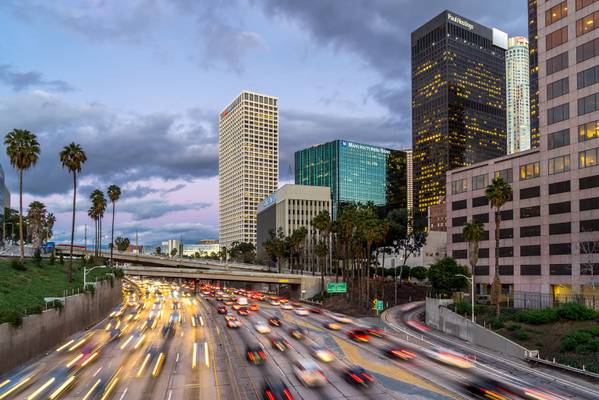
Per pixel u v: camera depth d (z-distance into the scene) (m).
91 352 54.62
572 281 80.25
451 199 111.44
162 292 153.12
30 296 64.12
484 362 50.50
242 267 191.75
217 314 95.00
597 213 76.75
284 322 83.12
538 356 51.66
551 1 86.00
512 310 70.25
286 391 38.56
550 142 85.62
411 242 172.38
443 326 75.12
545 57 87.00
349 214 118.44
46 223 190.25
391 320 87.81
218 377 43.25
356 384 40.62
